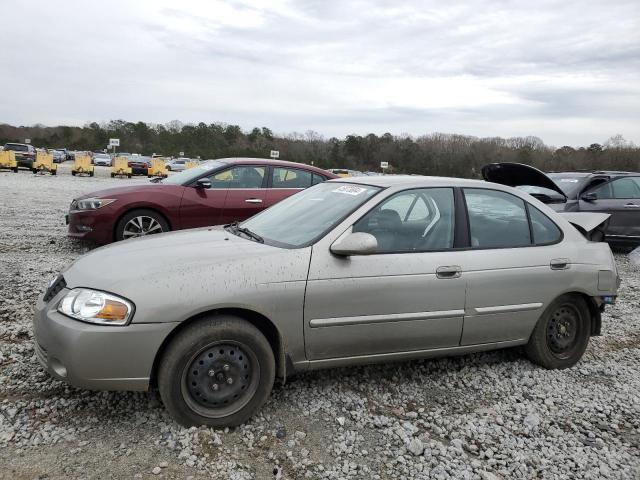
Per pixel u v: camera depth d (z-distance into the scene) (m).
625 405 3.86
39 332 3.16
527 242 4.25
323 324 3.41
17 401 3.35
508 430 3.43
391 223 3.78
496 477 2.90
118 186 8.16
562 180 10.44
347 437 3.20
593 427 3.52
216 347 3.15
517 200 4.36
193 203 7.93
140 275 3.12
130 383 3.01
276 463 2.91
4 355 3.97
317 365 3.50
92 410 3.31
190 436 3.03
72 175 32.53
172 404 3.06
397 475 2.88
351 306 3.47
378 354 3.66
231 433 3.18
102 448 2.93
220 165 8.33
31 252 7.77
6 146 39.34
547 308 4.28
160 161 40.78
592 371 4.45
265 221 4.24
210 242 3.75
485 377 4.19
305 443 3.13
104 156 57.81
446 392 3.91
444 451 3.10
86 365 2.94
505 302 4.02
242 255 3.38
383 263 3.59
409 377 4.11
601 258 4.49
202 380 3.13
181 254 3.43
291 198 4.59
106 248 3.76
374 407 3.61
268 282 3.25
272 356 3.29
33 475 2.66
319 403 3.58
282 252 3.42
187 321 3.12
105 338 2.94
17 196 16.67
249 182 8.34
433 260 3.75
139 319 2.97
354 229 3.64
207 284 3.12
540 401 3.86
